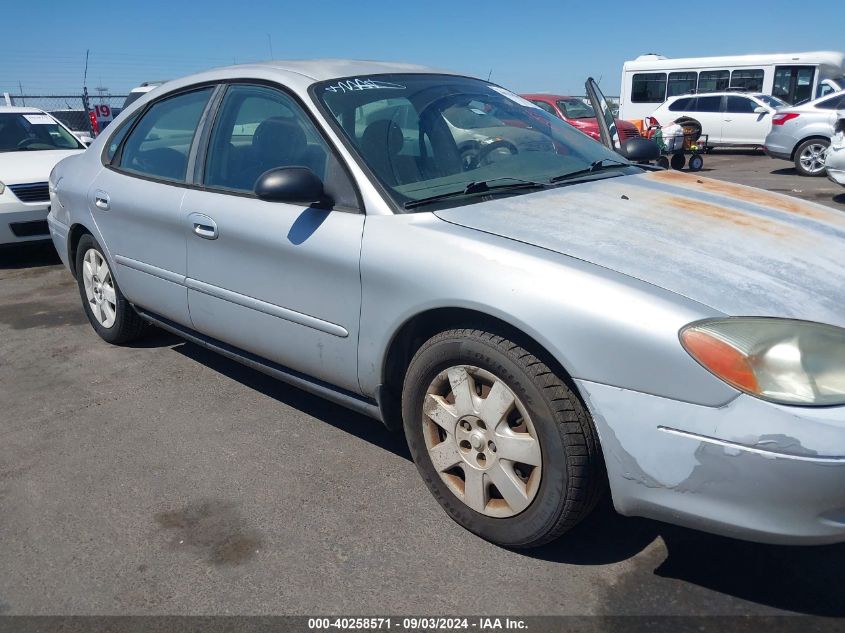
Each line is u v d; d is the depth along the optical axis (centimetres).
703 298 212
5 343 484
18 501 295
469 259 240
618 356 211
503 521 249
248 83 342
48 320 531
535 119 368
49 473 316
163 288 377
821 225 281
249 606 232
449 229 254
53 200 482
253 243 310
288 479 304
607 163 347
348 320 279
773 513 198
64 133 834
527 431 236
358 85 325
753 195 318
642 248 238
